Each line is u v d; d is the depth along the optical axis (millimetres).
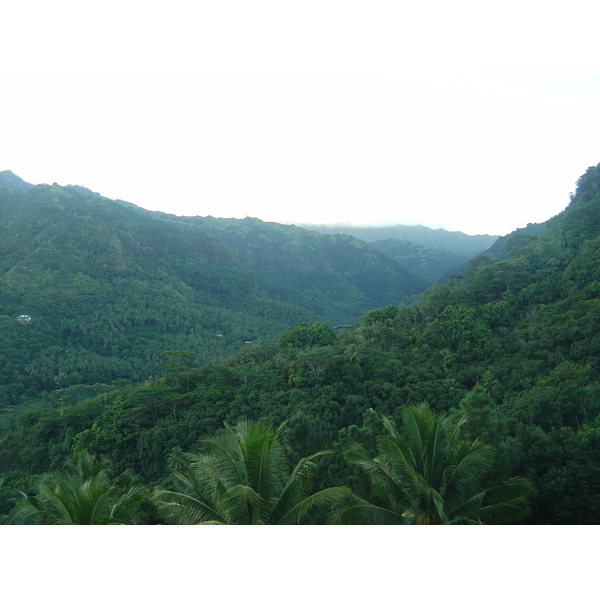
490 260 102750
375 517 13141
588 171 120000
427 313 76500
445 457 15367
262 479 14164
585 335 49562
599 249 70750
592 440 18656
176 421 48469
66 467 39875
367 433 23922
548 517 17250
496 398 46344
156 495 14609
